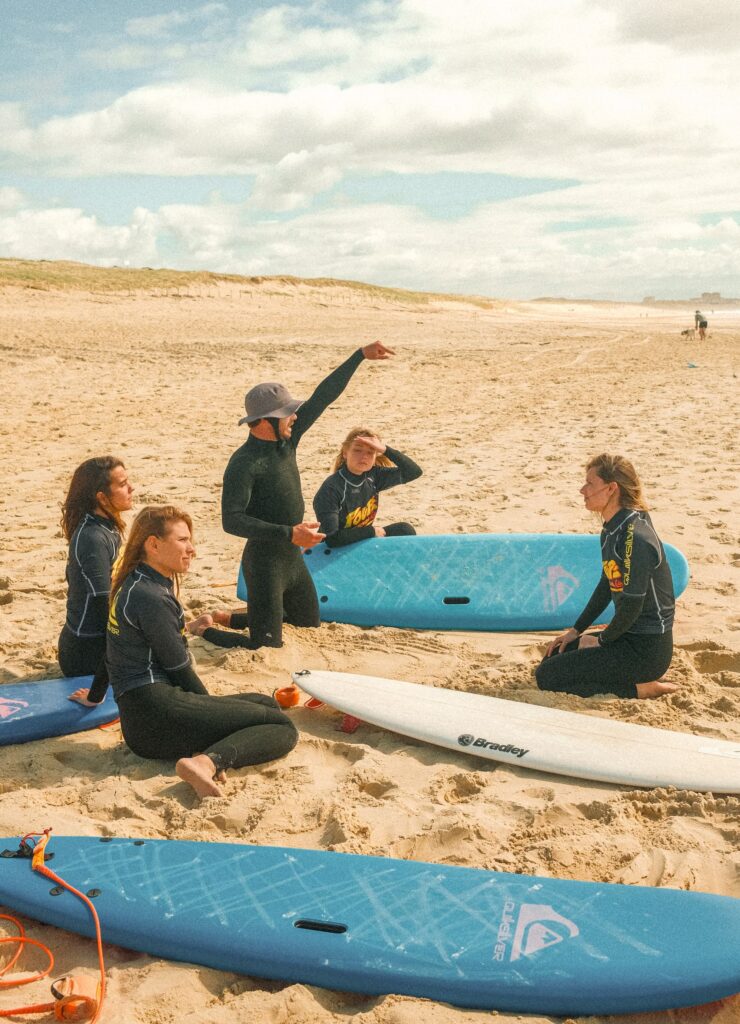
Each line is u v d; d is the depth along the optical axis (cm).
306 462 1009
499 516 761
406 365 1980
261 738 365
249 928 258
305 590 507
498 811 331
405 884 274
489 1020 231
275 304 4412
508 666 468
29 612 550
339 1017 236
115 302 3772
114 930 263
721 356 2298
